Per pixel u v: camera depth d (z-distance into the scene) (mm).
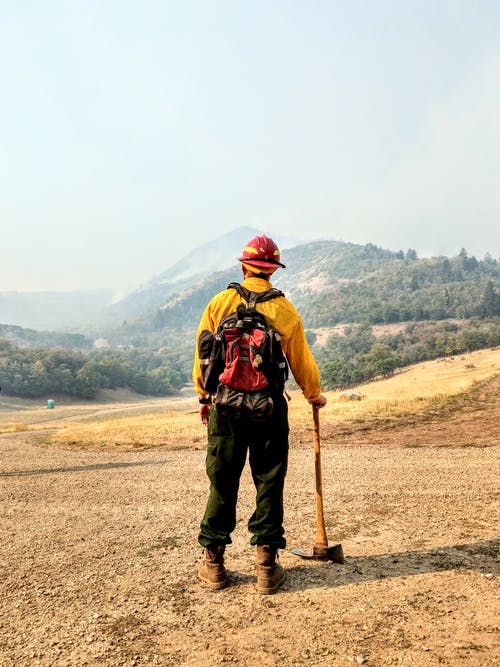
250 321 2678
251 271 2912
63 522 4523
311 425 13750
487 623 2213
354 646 2102
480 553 3098
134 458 9977
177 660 2102
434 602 2449
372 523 3918
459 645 2051
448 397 21203
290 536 3672
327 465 7160
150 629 2379
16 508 5207
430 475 5914
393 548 3297
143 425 20734
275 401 2709
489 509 4141
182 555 3404
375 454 8227
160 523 4297
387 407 17422
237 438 2738
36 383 197625
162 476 6969
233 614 2471
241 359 2625
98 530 4191
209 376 2695
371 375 177375
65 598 2795
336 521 4035
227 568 3109
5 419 132250
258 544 2723
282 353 2705
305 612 2439
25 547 3799
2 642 2338
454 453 7859
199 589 2801
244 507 4777
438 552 3160
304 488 5461
